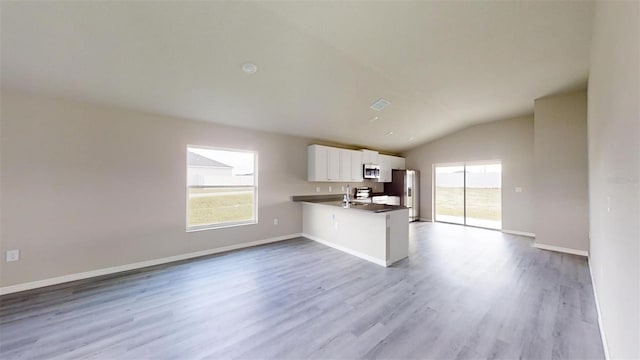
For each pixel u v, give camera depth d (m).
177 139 3.85
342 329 2.10
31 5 1.92
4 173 2.71
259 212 4.77
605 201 1.93
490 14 2.30
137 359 1.76
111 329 2.10
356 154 6.13
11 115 2.74
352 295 2.70
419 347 1.88
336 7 2.21
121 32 2.23
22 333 2.04
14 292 2.74
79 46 2.32
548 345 1.88
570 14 2.28
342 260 3.83
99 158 3.23
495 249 4.38
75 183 3.08
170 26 2.24
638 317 1.00
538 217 4.45
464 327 2.12
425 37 2.64
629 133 1.13
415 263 3.69
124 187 3.40
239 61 2.80
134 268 3.47
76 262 3.09
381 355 1.80
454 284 2.96
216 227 4.25
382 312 2.36
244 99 3.59
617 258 1.45
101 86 2.90
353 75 3.38
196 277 3.18
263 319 2.25
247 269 3.46
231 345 1.91
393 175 7.18
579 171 4.06
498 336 2.00
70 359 1.76
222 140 4.30
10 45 2.20
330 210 4.66
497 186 6.19
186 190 3.93
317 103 4.02
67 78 2.70
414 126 5.74
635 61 1.00
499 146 5.84
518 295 2.67
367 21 2.39
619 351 1.37
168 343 1.93
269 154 4.92
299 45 2.70
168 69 2.76
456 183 6.86
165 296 2.67
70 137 3.05
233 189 4.60
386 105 4.42
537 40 2.69
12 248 2.75
